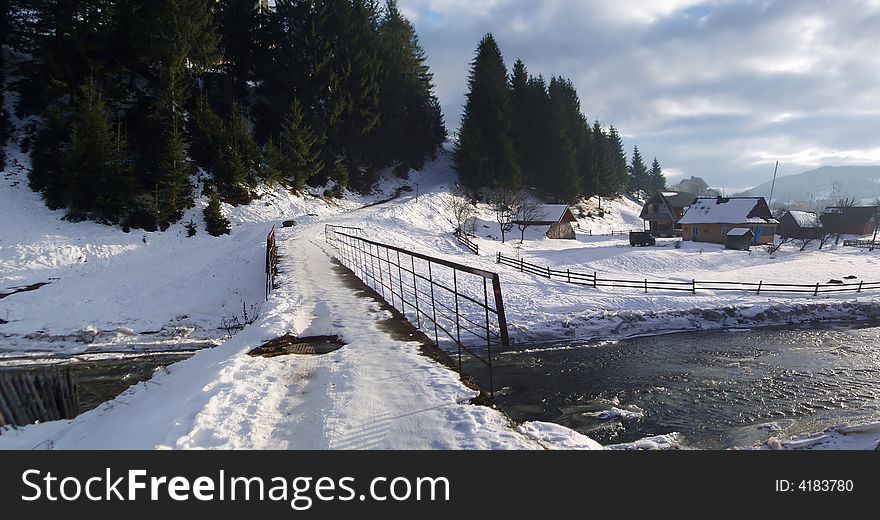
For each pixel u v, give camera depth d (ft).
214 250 107.65
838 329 67.41
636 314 67.92
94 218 108.78
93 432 16.99
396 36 260.42
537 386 43.37
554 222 197.36
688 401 39.22
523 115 263.29
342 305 36.19
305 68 192.54
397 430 14.26
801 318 72.90
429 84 273.75
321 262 69.82
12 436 18.66
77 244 99.14
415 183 236.02
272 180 158.51
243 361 21.56
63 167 107.24
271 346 25.00
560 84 326.85
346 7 207.62
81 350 59.47
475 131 226.58
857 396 39.83
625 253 133.28
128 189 111.55
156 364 54.75
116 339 63.21
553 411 37.37
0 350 59.11
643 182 433.07
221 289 81.15
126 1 130.72
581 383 44.09
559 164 255.70
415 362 21.39
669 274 110.11
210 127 145.38
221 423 14.65
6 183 111.24
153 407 17.37
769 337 62.90
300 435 14.35
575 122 301.84
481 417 15.02
